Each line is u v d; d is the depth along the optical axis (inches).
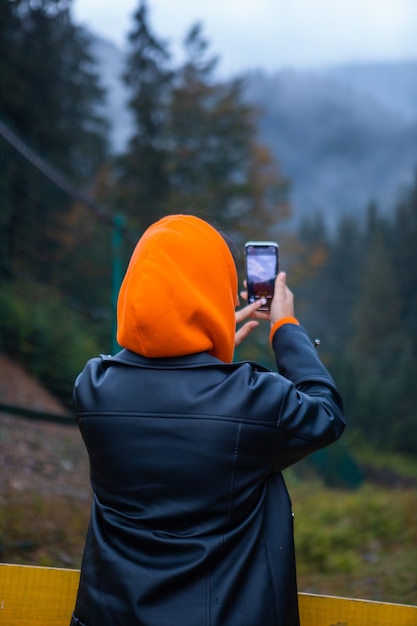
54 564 154.3
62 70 1111.6
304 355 60.2
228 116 1497.3
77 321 500.1
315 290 3639.3
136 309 53.7
